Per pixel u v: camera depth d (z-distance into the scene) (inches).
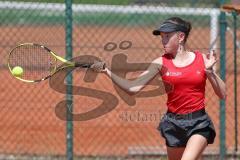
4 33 1610.5
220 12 1013.2
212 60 729.6
